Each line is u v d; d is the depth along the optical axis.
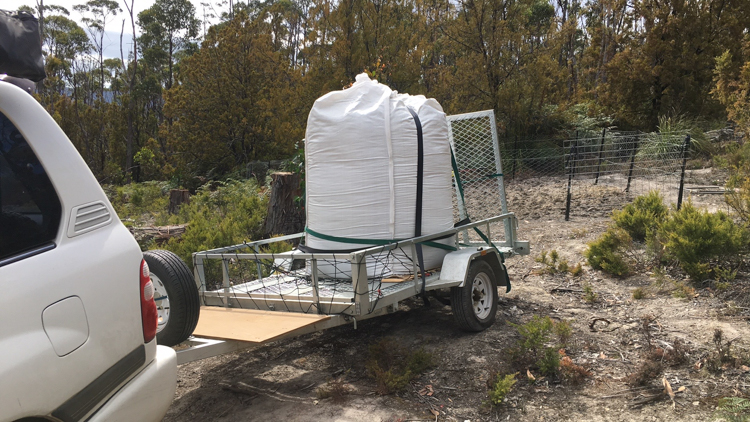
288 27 43.12
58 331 1.91
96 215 2.30
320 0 15.60
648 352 4.05
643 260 6.55
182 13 49.88
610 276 6.30
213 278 6.47
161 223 11.73
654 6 18.30
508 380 3.41
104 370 2.12
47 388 1.83
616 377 3.70
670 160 12.12
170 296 3.31
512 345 4.31
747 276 5.48
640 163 13.09
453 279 4.39
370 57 15.34
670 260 6.24
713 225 5.66
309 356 4.44
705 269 5.48
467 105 17.34
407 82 15.76
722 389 3.37
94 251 2.20
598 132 17.03
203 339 3.42
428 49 16.91
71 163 2.25
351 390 3.71
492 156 6.01
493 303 4.86
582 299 5.59
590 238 8.38
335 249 4.36
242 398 3.73
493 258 4.96
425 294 4.67
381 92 4.49
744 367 3.62
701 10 17.86
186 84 24.59
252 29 24.03
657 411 3.20
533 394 3.54
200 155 22.28
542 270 6.73
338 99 4.42
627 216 7.43
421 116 4.53
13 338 1.75
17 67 2.43
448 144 4.75
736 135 14.42
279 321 3.66
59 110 31.19
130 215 13.95
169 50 50.88
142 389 2.32
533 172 16.45
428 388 3.68
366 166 4.23
